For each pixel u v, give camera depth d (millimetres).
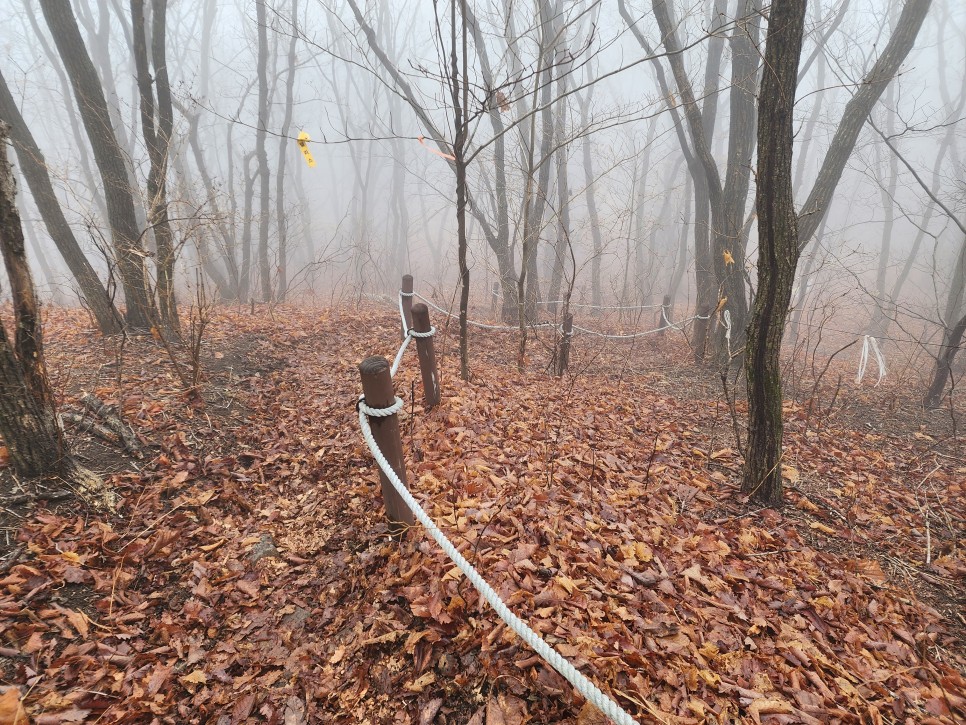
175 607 2537
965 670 2510
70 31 4832
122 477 3176
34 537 2596
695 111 6824
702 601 2666
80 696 2027
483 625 2326
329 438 4164
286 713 2064
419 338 4352
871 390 6801
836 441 4996
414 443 4055
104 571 2572
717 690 2143
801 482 4121
